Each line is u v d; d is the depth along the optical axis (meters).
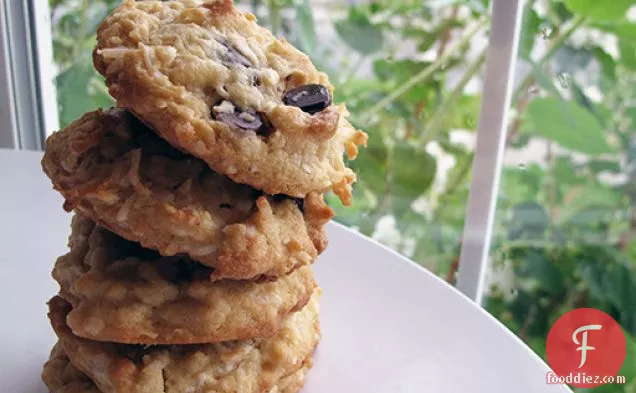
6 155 0.42
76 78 0.49
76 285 0.27
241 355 0.28
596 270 0.46
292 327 0.30
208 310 0.27
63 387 0.29
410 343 0.33
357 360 0.32
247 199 0.27
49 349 0.31
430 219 0.48
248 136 0.26
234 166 0.26
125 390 0.27
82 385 0.29
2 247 0.36
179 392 0.27
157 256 0.28
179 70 0.26
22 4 0.44
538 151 0.45
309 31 0.47
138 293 0.27
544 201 0.46
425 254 0.48
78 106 0.49
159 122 0.26
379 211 0.49
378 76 0.47
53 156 0.27
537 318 0.46
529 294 0.47
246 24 0.28
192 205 0.26
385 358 0.32
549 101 0.44
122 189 0.26
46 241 0.37
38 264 0.35
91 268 0.28
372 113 0.48
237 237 0.26
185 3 0.29
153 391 0.27
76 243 0.29
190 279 0.27
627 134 0.44
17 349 0.31
